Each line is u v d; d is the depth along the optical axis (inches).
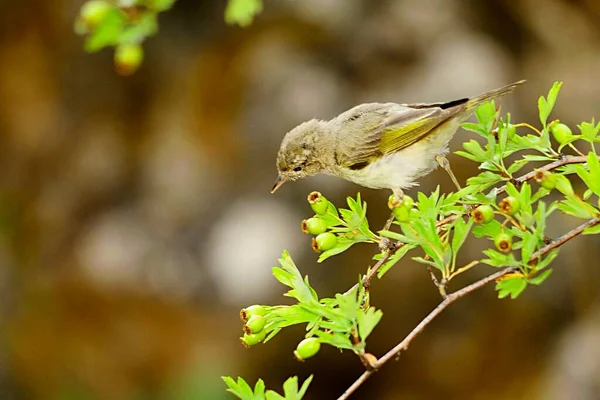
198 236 576.7
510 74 569.3
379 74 559.8
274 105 563.2
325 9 576.7
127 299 586.6
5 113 648.4
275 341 553.0
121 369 571.8
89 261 598.2
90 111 640.4
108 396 573.0
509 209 206.1
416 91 543.8
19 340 594.9
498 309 554.3
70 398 576.1
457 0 584.4
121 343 575.5
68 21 651.5
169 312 574.9
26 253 615.5
